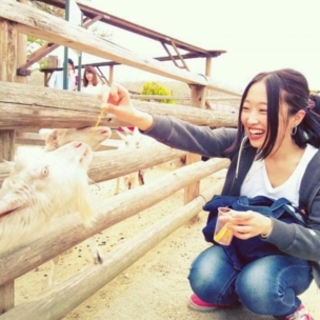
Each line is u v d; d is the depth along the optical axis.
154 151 3.38
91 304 2.55
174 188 3.65
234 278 2.21
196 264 2.28
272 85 1.75
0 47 1.79
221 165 5.09
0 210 1.54
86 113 2.30
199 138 2.16
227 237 1.87
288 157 2.00
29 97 1.88
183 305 2.56
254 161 2.10
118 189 5.81
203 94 4.30
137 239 2.98
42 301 2.02
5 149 1.89
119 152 2.85
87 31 2.35
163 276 3.01
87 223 1.97
